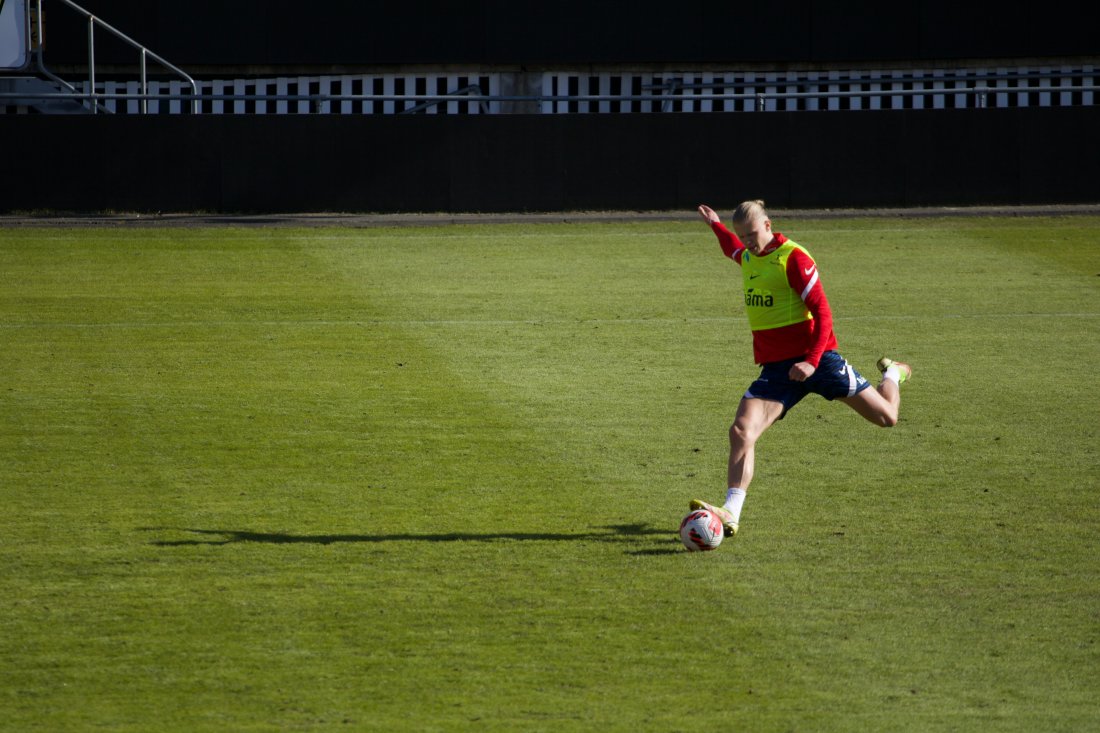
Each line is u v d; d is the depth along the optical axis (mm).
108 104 106312
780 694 18969
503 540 25984
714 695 18938
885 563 24531
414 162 87562
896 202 88938
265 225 82500
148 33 106188
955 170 88625
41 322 52625
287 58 107688
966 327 51406
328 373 43031
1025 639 20938
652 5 108750
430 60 108125
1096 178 88562
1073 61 107875
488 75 109062
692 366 44219
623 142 87875
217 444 33750
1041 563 24516
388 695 18938
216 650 20531
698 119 87938
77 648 20594
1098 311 55000
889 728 17906
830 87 110438
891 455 32594
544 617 21906
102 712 18391
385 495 29141
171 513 27734
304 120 86750
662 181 88375
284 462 32000
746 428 25812
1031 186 88750
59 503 28422
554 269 67250
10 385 41000
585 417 36812
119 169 85812
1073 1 107250
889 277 64188
